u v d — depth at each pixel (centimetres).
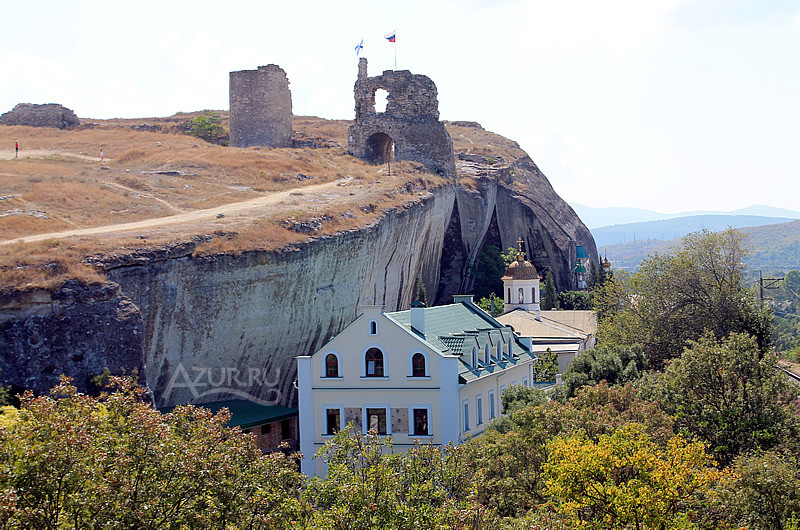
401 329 5194
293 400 6500
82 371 4447
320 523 2377
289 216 6762
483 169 14575
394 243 8212
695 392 3947
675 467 2742
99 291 4681
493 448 3512
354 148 11869
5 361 4291
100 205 7425
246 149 10944
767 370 3975
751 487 2834
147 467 2323
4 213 6588
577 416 3588
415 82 11750
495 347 5844
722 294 6712
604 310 8744
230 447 2666
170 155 10325
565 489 2786
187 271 5497
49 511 2120
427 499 2586
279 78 12150
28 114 14112
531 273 9844
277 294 6141
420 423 5175
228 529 2370
